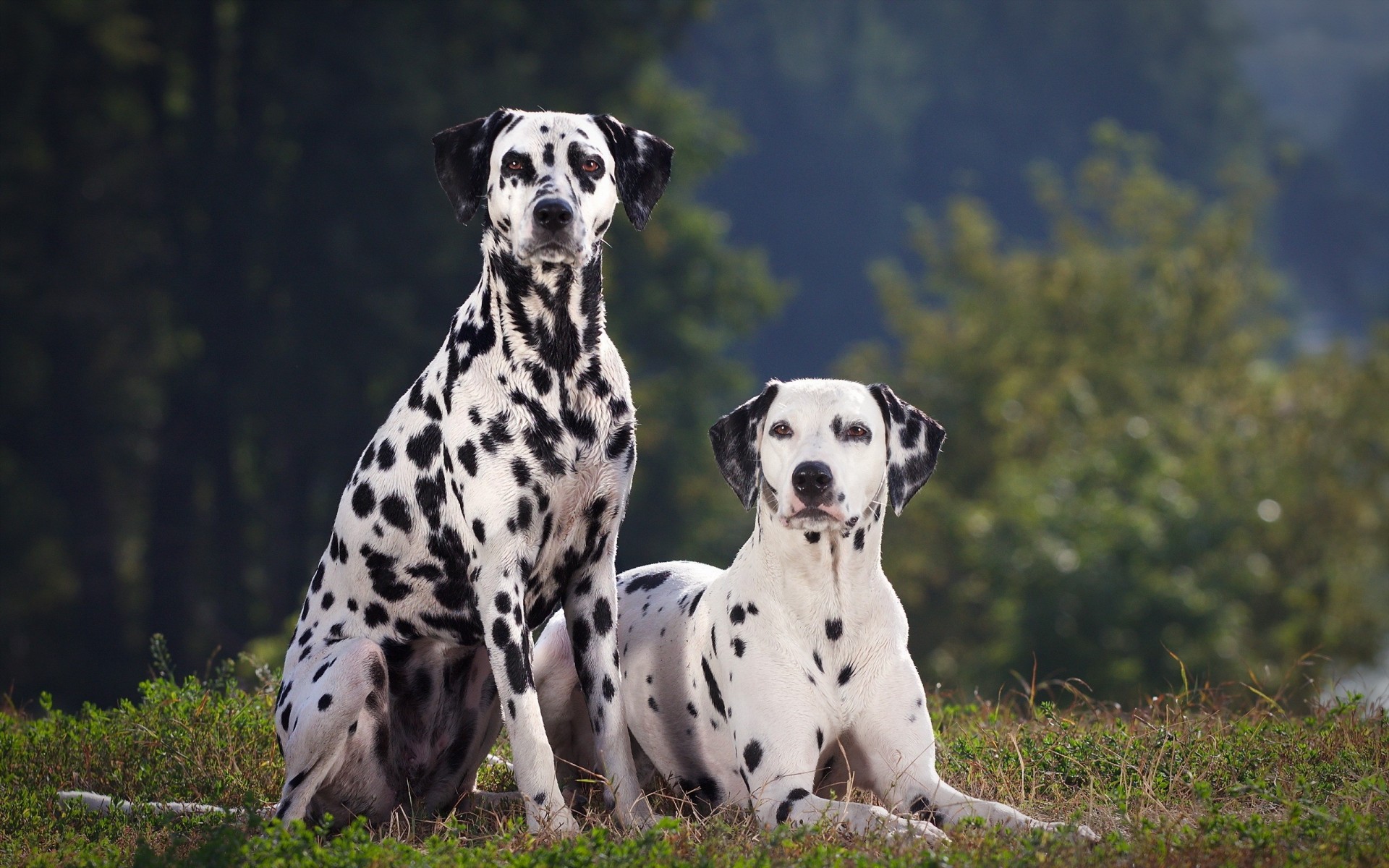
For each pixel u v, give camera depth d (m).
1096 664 22.55
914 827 5.58
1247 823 5.53
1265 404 35.28
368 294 27.42
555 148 6.46
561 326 6.44
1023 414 36.28
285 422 28.86
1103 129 47.34
